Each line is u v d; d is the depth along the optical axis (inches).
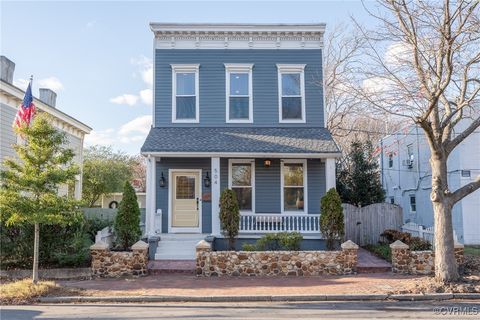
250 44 640.4
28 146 399.9
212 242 533.6
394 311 309.3
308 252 459.8
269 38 642.2
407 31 392.8
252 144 574.2
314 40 644.1
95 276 450.9
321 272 456.8
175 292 370.3
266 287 389.7
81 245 480.4
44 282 391.9
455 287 370.9
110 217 709.9
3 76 629.0
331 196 524.4
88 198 1108.5
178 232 598.2
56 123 762.8
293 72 643.5
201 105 634.2
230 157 576.7
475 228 686.5
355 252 460.4
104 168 1125.1
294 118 636.1
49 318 289.6
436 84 389.4
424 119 376.8
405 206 925.8
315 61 642.8
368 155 815.1
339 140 1063.6
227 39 638.5
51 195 386.3
